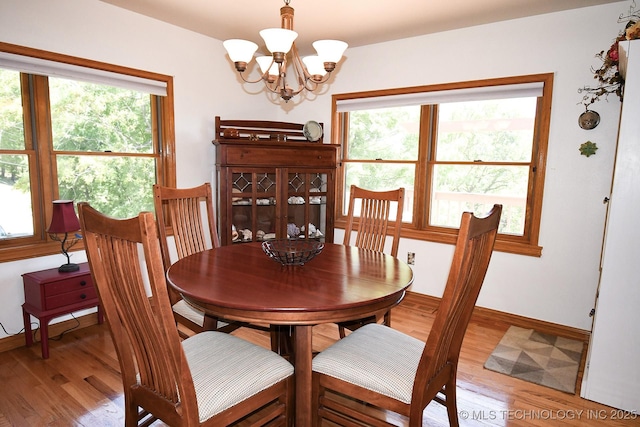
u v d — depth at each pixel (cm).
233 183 347
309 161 370
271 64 210
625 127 192
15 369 230
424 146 350
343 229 409
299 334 152
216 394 132
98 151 295
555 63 280
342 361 153
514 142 310
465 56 316
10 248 250
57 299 245
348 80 383
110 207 306
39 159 263
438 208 353
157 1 273
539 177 291
